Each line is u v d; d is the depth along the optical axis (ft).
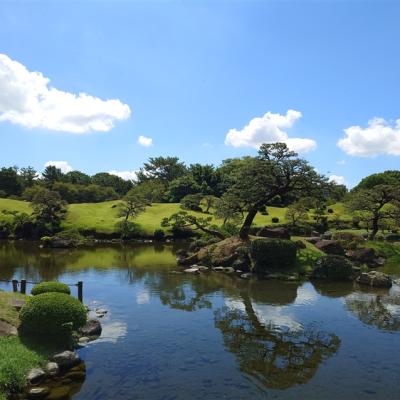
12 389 37.52
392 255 136.77
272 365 45.06
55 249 163.63
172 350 49.19
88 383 39.99
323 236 158.30
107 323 60.03
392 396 38.27
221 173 327.88
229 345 51.13
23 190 345.10
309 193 120.98
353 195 179.42
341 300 75.82
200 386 39.73
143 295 78.95
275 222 217.77
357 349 50.21
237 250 111.24
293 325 59.98
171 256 141.38
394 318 63.93
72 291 82.28
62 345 47.83
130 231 198.70
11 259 132.57
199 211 258.57
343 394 38.55
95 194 338.95
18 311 54.70
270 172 117.39
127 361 45.68
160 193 322.14
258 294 80.43
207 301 74.33
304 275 99.40
